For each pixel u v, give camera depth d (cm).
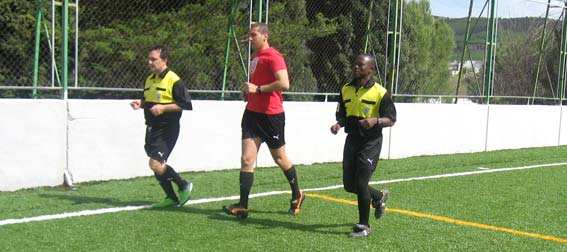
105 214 623
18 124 748
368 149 551
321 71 1096
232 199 720
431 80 1304
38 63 826
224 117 948
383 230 588
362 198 555
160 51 627
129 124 848
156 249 503
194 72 944
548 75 1523
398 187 844
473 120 1324
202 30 943
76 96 867
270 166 1009
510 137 1416
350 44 1123
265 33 609
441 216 659
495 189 845
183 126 905
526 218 660
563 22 1512
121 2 878
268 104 609
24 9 836
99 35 859
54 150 780
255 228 582
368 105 545
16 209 637
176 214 632
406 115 1193
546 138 1515
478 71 1352
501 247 540
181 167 907
